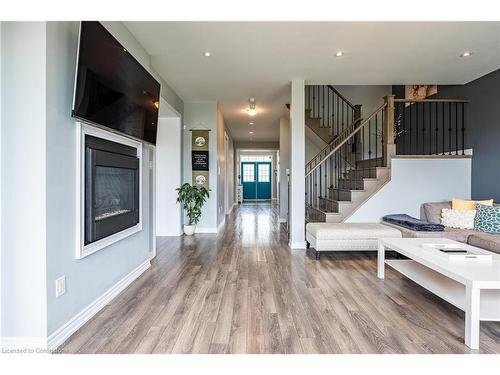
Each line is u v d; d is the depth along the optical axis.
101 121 2.28
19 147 1.80
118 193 2.80
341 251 4.23
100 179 2.46
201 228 5.91
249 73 4.22
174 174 5.55
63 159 1.98
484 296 2.25
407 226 3.97
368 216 4.71
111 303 2.55
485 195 4.37
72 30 2.07
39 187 1.80
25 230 1.80
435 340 1.96
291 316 2.30
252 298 2.64
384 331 2.08
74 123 2.10
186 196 5.45
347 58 3.68
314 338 1.98
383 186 4.68
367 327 2.13
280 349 1.86
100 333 2.05
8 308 1.81
